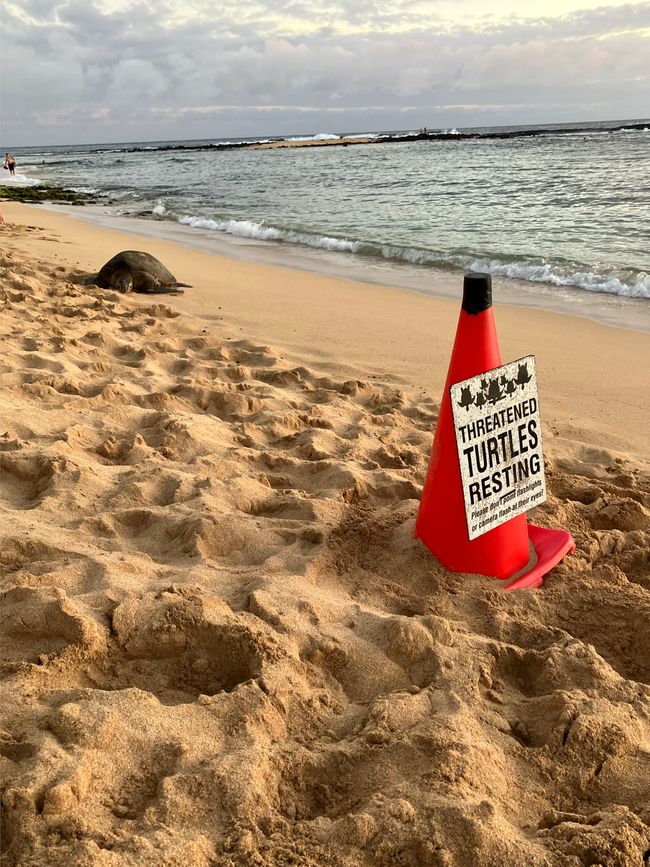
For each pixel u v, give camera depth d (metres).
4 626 2.53
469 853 1.81
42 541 3.05
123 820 1.85
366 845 1.83
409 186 25.52
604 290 9.40
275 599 2.79
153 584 2.86
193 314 8.12
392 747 2.14
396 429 4.95
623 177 24.05
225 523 3.34
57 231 15.23
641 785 2.13
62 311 7.43
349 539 3.37
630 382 6.04
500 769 2.13
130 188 31.11
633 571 3.44
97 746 2.03
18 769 1.95
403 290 9.66
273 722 2.24
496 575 3.22
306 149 80.94
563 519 3.79
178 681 2.48
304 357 6.66
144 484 3.70
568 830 1.91
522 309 8.52
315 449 4.41
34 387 4.88
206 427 4.66
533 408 3.19
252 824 1.87
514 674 2.65
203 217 18.64
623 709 2.36
